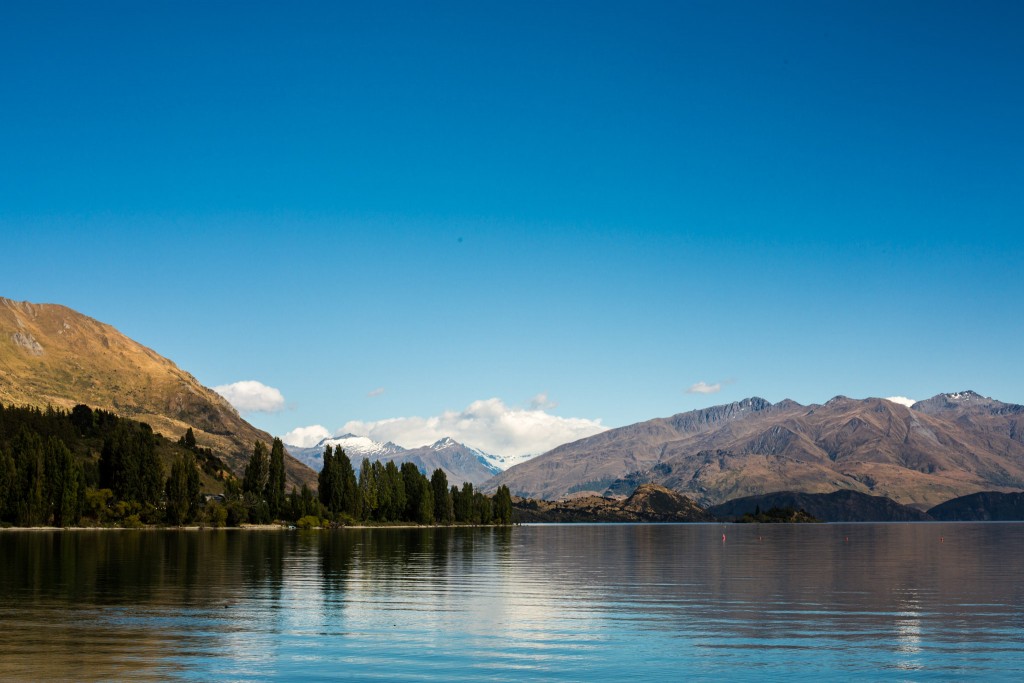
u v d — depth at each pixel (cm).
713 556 13788
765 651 4906
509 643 5088
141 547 13562
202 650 4759
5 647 4766
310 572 9369
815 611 6519
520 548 15762
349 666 4447
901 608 6725
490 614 6238
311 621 5791
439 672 4347
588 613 6347
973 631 5600
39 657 4516
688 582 8831
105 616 5853
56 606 6309
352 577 8894
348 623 5738
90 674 4175
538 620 5972
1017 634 5494
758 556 13850
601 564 11525
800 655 4809
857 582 8919
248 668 4369
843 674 4388
